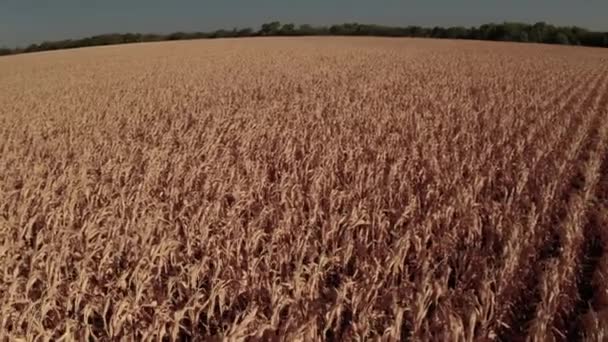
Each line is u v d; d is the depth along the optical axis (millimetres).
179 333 5004
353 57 41188
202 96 20859
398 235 6629
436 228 6883
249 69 32188
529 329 4699
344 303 5125
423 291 4699
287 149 10461
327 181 8648
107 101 20656
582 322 5043
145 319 4867
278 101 18797
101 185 8539
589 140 12672
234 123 14219
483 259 5805
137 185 8484
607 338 4434
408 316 4973
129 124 15234
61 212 7184
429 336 4516
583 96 20156
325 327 4648
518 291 5562
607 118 15102
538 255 6539
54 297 4898
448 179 8656
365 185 8430
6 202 7863
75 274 5859
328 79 26094
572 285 5668
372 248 6352
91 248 6004
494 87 22672
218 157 10586
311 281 5145
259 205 7793
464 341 4281
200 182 9086
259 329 4254
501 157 10672
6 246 5965
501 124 13727
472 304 4730
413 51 49125
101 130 14602
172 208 7281
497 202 7855
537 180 8898
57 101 21297
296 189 7969
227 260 5770
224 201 7992
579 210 7363
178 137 13094
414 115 15031
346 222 6668
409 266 6090
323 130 12961
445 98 18844
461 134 12539
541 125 13727
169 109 18062
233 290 5234
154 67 35469
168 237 6242
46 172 10195
